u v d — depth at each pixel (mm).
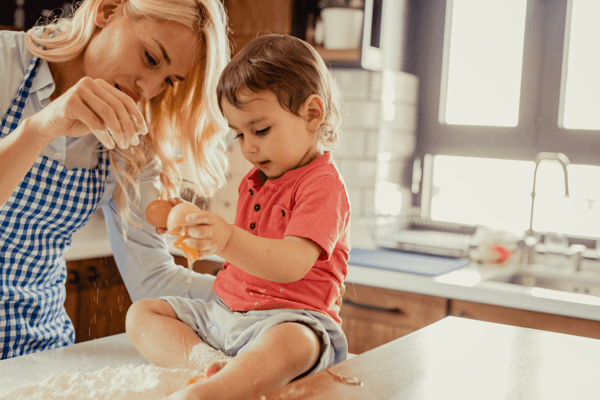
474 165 2684
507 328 855
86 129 869
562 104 2467
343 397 557
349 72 2658
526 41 2529
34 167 1062
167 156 1321
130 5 998
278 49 954
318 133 988
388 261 2242
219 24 1108
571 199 2441
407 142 2824
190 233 701
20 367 843
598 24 2371
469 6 2658
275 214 937
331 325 873
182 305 968
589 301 1717
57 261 1189
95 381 730
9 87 1067
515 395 592
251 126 916
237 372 690
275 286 921
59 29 1143
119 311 2201
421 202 2830
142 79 1038
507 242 2338
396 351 715
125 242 1221
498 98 2621
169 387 736
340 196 913
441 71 2750
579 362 707
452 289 1887
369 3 2381
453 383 614
